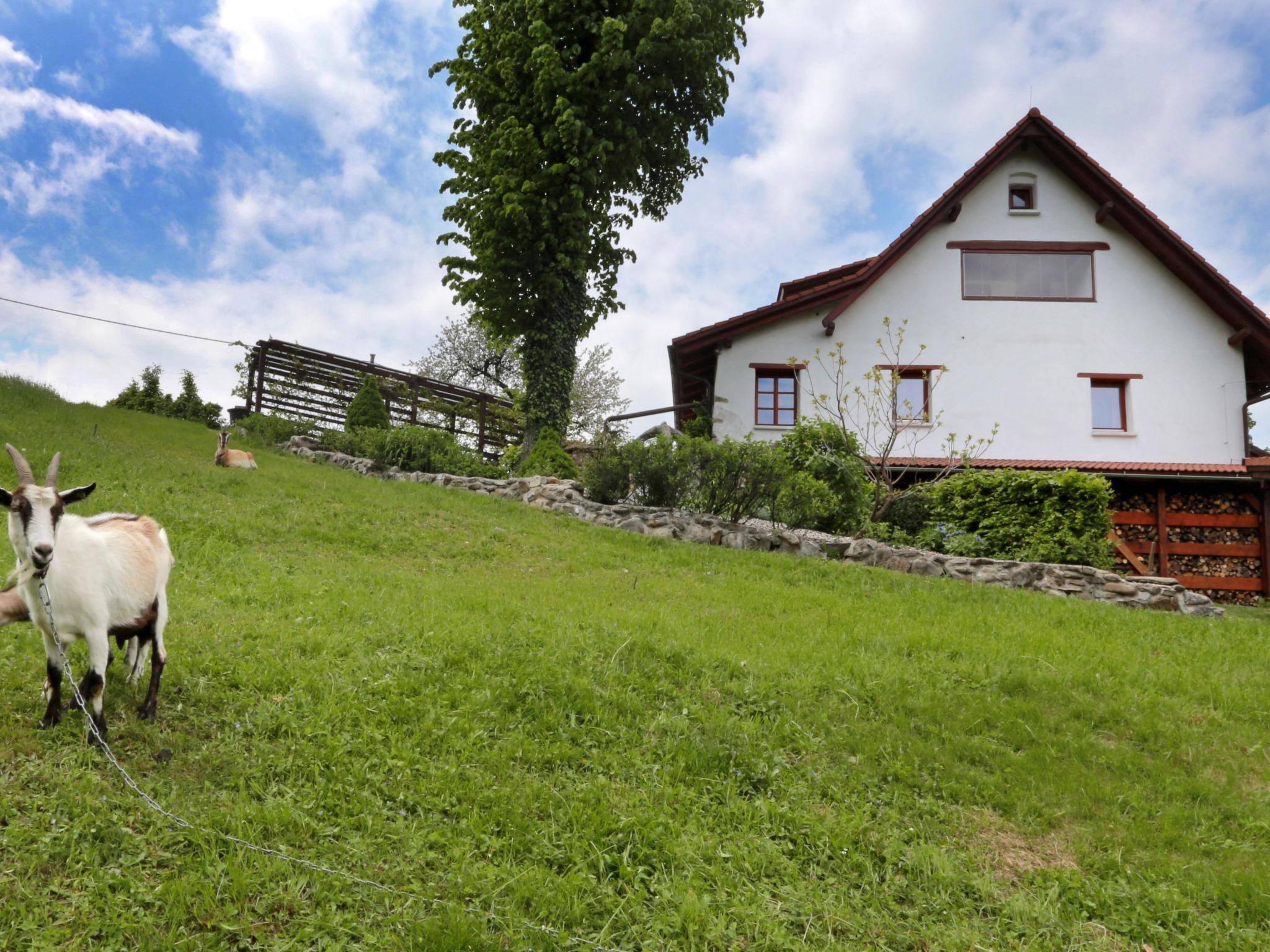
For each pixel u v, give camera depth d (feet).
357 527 40.96
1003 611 34.99
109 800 13.93
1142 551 64.34
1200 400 69.41
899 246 69.62
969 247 72.02
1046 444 69.31
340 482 54.44
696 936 12.96
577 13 70.64
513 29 72.38
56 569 14.98
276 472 55.47
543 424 72.79
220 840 13.44
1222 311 69.21
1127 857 17.16
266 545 35.40
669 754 18.75
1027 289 71.82
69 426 58.44
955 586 40.19
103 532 16.34
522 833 14.89
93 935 11.25
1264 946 14.55
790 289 82.84
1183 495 65.62
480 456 98.84
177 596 25.32
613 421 81.66
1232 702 25.17
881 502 57.52
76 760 14.96
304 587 28.37
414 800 15.35
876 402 70.54
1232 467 63.10
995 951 13.69
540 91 69.15
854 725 21.62
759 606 33.09
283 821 14.08
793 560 43.14
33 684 17.79
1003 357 70.59
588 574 37.22
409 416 95.50
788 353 71.46
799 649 26.73
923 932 13.96
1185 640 32.63
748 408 70.74
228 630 22.45
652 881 14.19
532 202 69.31
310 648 21.88
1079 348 70.54
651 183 81.56
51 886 11.95
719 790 17.57
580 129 68.69
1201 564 63.67
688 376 74.54
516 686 20.85
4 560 25.94
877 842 16.38
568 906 13.12
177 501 40.09
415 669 21.40
